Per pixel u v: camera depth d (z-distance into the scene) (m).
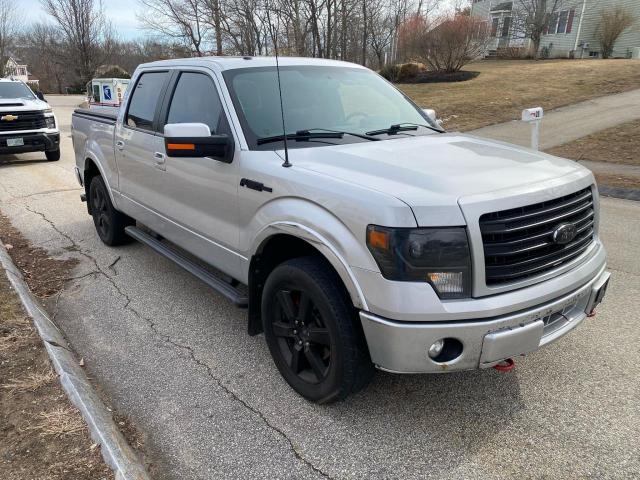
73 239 6.29
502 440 2.80
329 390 2.90
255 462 2.67
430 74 25.59
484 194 2.51
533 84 20.70
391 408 3.08
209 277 3.88
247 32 23.14
